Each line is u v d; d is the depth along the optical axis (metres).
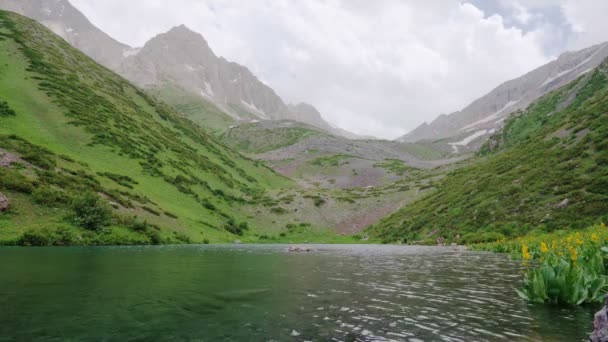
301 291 13.45
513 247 36.31
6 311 9.21
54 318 8.62
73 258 25.80
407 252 42.31
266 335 7.56
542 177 61.16
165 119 156.62
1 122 72.69
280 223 106.69
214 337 7.38
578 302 10.56
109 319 8.67
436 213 78.81
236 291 13.27
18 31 127.75
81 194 53.94
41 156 61.88
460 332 7.79
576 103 162.12
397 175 194.88
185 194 93.94
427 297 12.17
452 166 185.12
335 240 95.06
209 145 164.00
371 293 13.05
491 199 65.44
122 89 153.38
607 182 47.41
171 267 21.86
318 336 7.53
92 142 88.62
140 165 93.06
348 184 189.75
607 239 20.19
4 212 42.16
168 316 9.13
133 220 55.72
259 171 177.75
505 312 9.68
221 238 75.50
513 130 193.88
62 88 106.50
